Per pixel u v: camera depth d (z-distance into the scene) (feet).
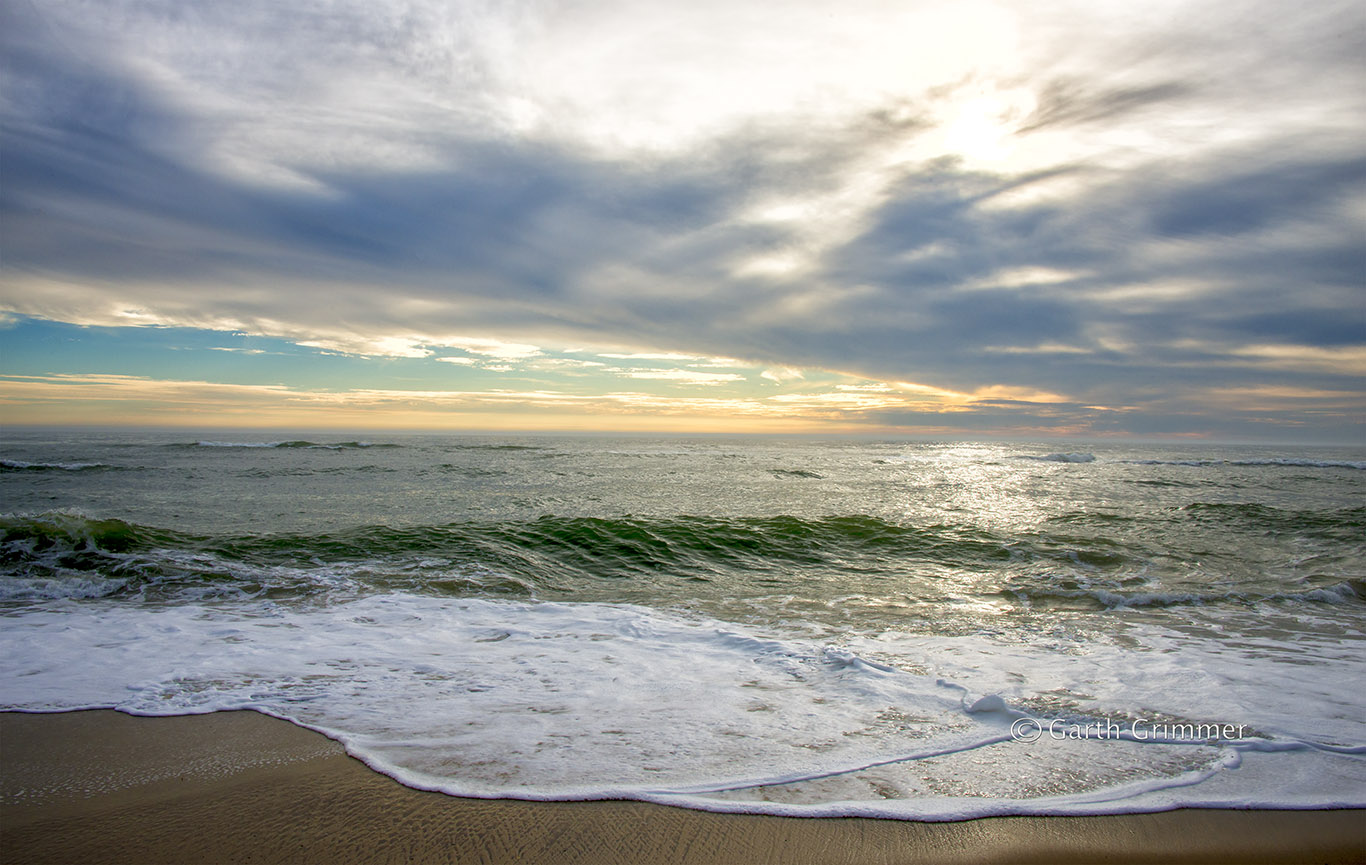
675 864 9.21
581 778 11.42
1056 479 87.04
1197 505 52.39
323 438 241.96
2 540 30.73
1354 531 42.14
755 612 24.84
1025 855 9.57
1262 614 24.91
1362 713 14.76
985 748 12.80
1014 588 28.66
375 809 10.44
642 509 52.03
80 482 68.49
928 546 37.73
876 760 12.22
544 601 26.14
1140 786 11.39
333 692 15.67
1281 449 256.11
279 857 9.26
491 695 15.58
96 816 10.25
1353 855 9.68
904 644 20.52
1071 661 18.78
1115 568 32.83
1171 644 20.75
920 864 9.36
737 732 13.43
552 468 93.76
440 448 148.15
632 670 17.60
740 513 50.01
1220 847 9.81
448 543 35.19
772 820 10.21
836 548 37.32
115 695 15.30
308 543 34.53
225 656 18.45
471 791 10.98
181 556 31.17
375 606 24.73
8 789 11.04
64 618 22.59
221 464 93.40
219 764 11.96
